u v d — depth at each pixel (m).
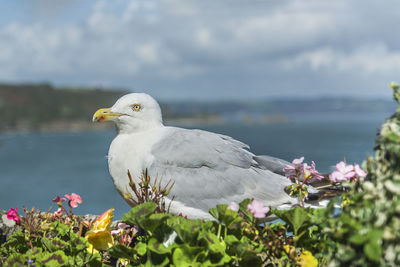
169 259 3.09
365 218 2.72
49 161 54.97
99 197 24.56
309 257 3.26
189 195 3.88
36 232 3.79
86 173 41.25
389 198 2.69
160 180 3.90
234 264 3.25
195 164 3.96
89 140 110.06
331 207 2.90
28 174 40.66
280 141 68.19
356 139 65.00
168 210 3.76
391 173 2.78
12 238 3.70
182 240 3.04
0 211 4.17
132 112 4.20
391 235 2.53
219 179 3.94
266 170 4.18
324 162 31.03
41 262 3.30
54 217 3.96
